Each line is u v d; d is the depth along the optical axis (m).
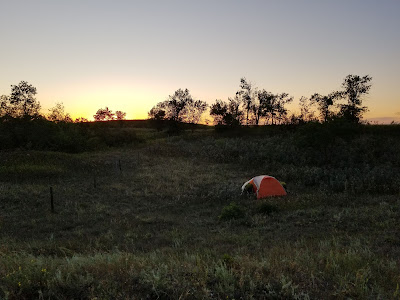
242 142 44.12
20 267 4.50
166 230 12.67
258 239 10.57
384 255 7.54
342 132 31.89
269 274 4.79
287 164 30.97
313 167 27.83
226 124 58.59
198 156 38.47
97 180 24.14
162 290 3.97
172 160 35.19
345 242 9.43
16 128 38.75
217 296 3.98
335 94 49.94
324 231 11.28
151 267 4.86
